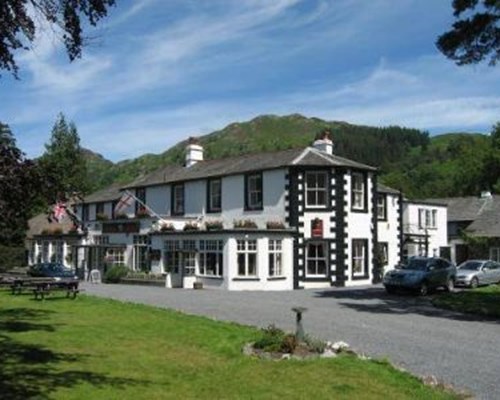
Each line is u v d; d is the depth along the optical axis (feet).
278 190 128.47
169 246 135.03
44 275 125.39
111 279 141.59
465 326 64.59
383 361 42.52
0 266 181.98
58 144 208.23
